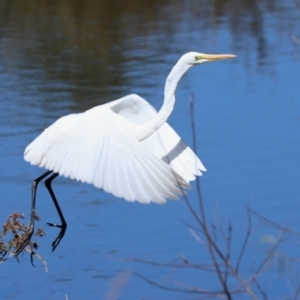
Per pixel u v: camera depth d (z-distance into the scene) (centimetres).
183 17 2953
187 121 1738
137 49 2497
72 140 711
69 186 1411
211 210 1272
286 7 3109
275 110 1809
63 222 848
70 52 2480
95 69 2262
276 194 1317
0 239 793
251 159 1498
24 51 2497
